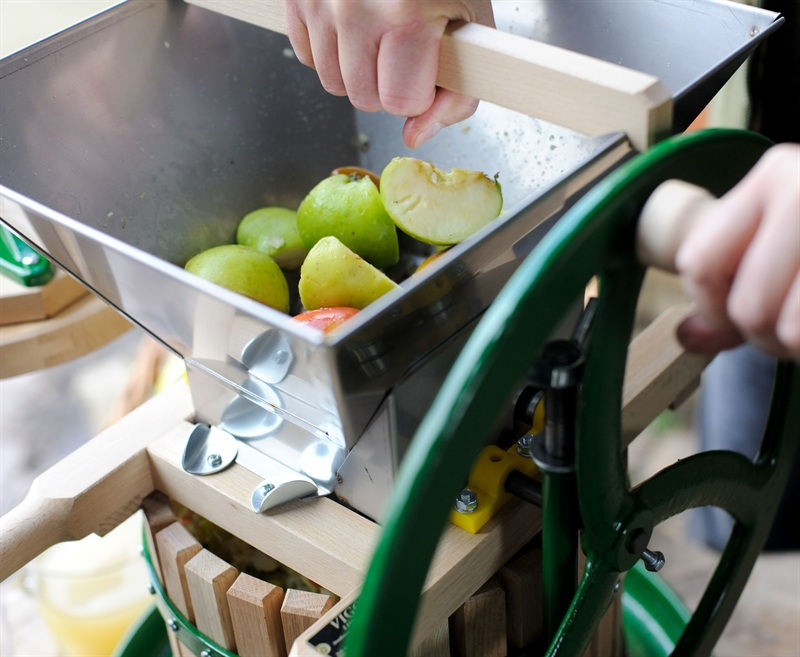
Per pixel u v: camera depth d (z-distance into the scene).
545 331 0.46
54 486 0.76
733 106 1.10
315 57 0.74
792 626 1.40
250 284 0.80
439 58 0.68
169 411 0.84
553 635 0.69
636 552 0.64
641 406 0.79
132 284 0.64
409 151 0.97
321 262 0.72
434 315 0.59
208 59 0.92
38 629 1.34
